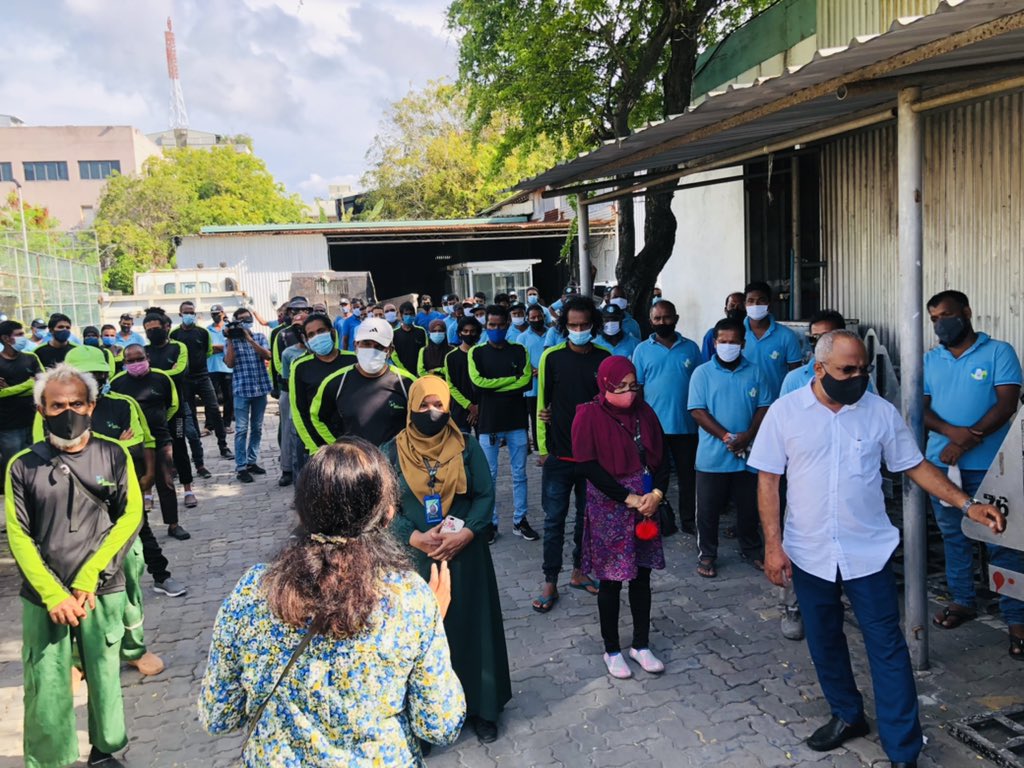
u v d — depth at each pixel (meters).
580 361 5.22
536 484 8.45
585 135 10.81
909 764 3.15
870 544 3.26
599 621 4.60
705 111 4.34
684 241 11.73
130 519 3.49
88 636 3.40
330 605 1.72
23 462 3.28
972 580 4.48
